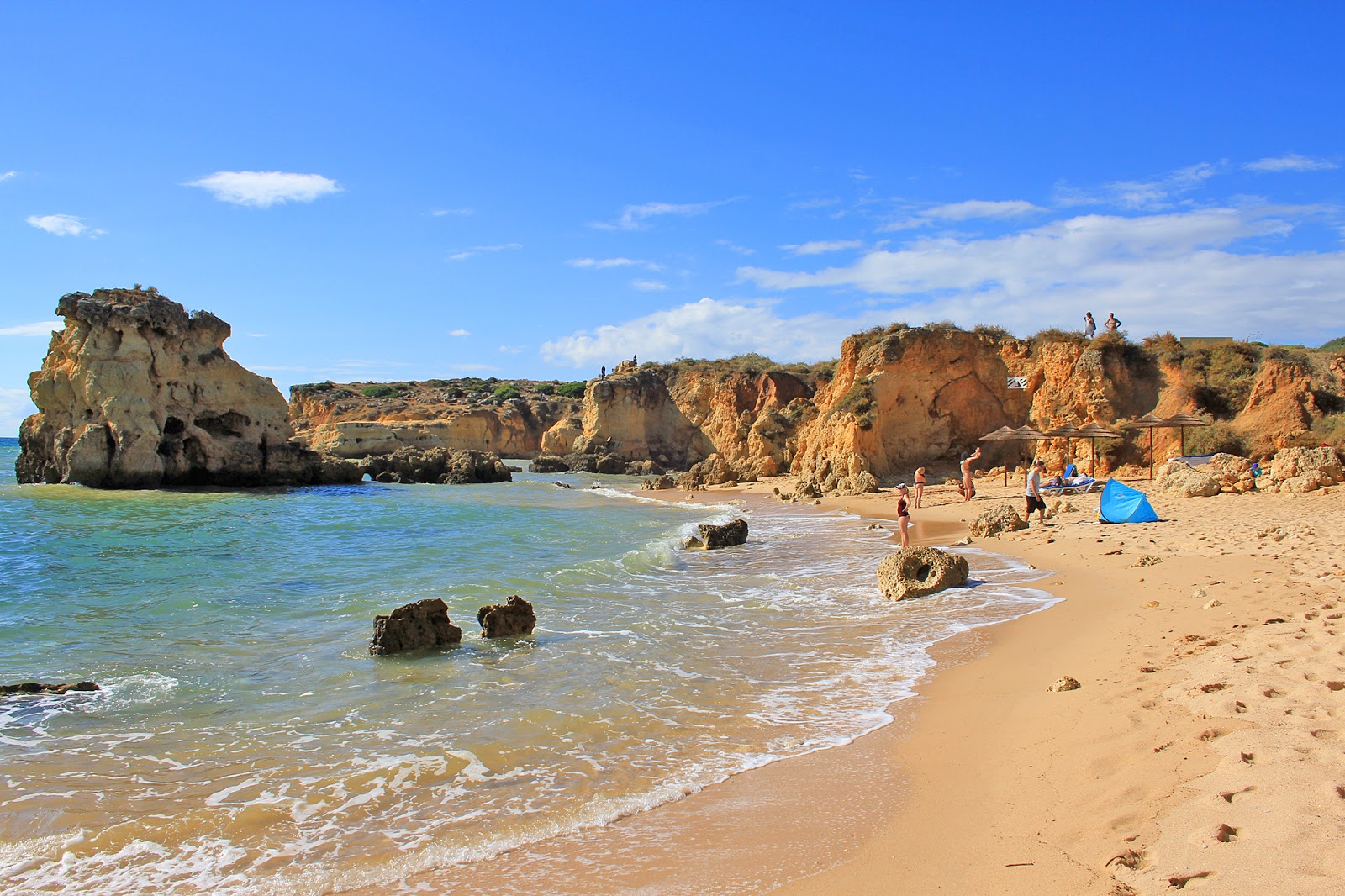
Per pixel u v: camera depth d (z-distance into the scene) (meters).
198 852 5.17
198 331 43.44
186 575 15.98
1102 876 4.16
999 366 44.25
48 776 6.36
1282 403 34.34
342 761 6.67
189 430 41.59
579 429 82.12
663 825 5.41
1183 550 15.23
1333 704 5.92
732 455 64.75
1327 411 34.16
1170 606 10.60
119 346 39.28
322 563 17.77
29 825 5.52
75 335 39.22
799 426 58.50
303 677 9.07
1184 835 4.36
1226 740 5.50
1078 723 6.52
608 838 5.25
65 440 38.12
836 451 41.12
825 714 7.63
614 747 6.90
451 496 42.84
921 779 5.93
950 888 4.33
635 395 77.00
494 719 7.64
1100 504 21.41
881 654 9.78
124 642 10.65
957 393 44.31
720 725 7.40
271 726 7.50
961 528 23.20
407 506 35.03
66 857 5.09
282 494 41.50
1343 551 13.40
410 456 57.53
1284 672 6.79
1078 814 4.93
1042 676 8.21
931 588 13.22
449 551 20.22
